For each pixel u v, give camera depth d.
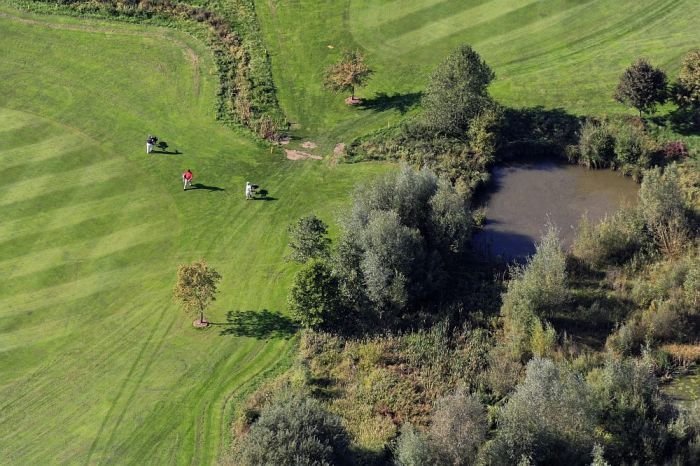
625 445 42.88
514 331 51.94
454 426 43.12
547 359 46.91
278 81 78.62
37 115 75.56
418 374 50.34
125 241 62.09
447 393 48.53
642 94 68.75
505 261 59.59
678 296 54.22
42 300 57.03
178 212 65.06
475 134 69.31
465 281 57.84
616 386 45.25
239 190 67.38
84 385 51.00
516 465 41.66
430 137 71.12
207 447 46.62
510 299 53.41
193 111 75.75
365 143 71.62
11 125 74.12
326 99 76.69
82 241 62.00
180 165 69.94
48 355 53.06
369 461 44.19
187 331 54.62
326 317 53.19
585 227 59.56
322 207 65.38
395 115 74.06
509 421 43.09
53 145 71.94
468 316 54.62
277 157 70.88
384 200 58.69
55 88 78.75
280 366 51.66
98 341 54.06
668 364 50.62
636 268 58.00
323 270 53.28
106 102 77.06
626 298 55.56
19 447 47.16
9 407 49.66
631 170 67.12
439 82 70.25
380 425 46.75
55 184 67.56
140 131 73.62
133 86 78.81
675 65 74.88
